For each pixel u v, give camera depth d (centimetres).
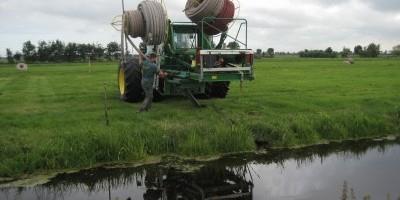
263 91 1789
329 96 1611
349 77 2573
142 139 979
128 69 1394
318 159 1001
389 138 1171
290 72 3116
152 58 1249
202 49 1236
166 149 984
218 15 1316
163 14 1348
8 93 1780
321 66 4162
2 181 837
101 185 855
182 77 1278
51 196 789
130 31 1408
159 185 850
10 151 888
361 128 1180
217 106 1354
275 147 1065
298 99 1524
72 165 898
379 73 2944
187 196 795
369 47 10200
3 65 6581
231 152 1012
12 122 1117
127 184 860
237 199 772
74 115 1215
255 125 1097
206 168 928
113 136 952
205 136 1025
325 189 792
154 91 1430
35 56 7856
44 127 1073
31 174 866
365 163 962
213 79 1215
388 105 1415
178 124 1058
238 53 1238
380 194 750
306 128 1120
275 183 839
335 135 1145
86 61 7800
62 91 1836
